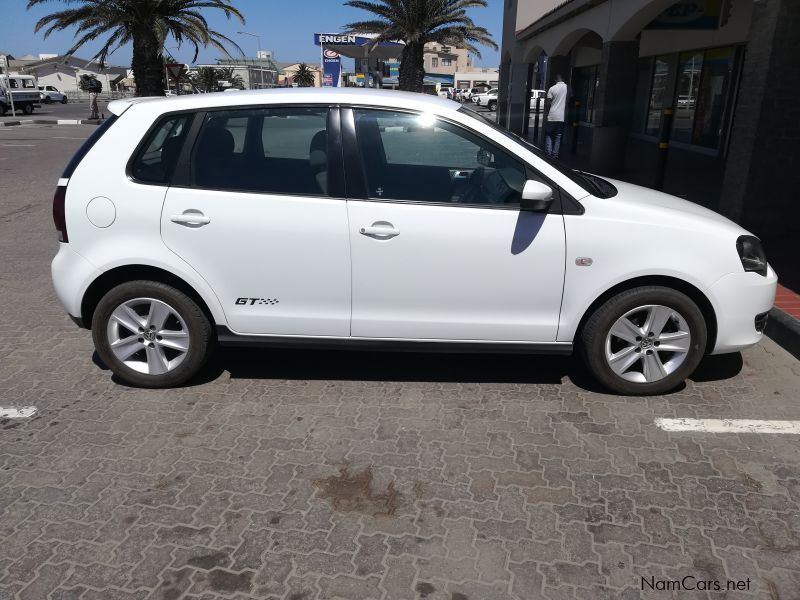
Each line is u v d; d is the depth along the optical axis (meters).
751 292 3.73
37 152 17.06
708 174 12.68
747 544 2.71
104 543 2.71
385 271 3.69
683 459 3.30
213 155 3.74
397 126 3.74
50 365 4.41
